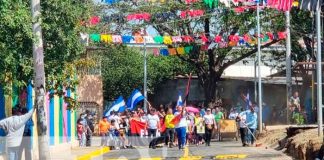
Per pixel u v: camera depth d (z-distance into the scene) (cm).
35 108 2203
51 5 2242
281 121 6109
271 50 5809
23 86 2377
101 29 4512
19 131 2106
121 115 3891
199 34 5091
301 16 4859
